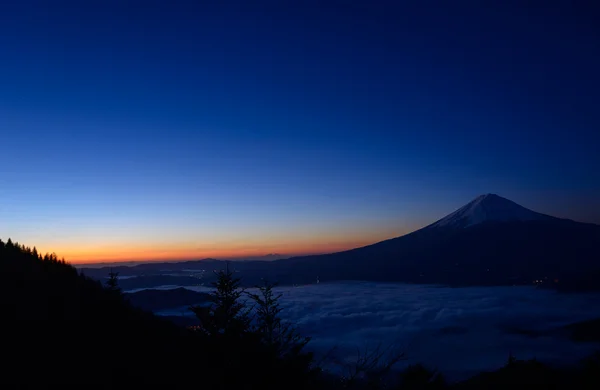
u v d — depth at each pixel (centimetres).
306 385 731
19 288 1736
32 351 1142
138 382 980
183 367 966
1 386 935
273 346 828
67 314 1547
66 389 958
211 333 891
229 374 827
